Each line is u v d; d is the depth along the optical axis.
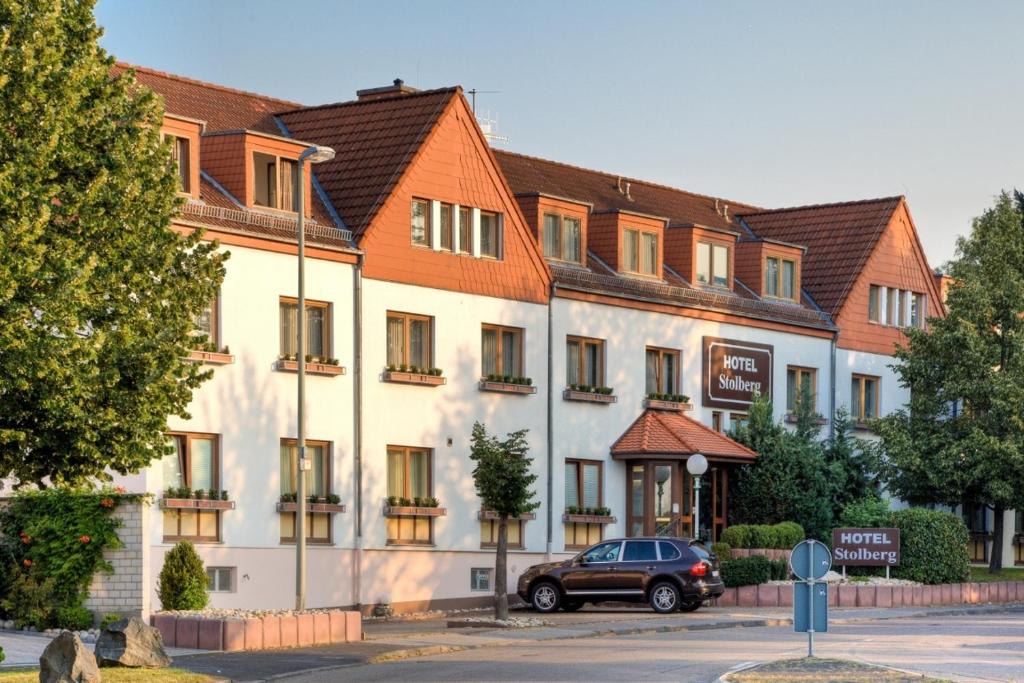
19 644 27.22
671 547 36.94
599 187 49.97
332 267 36.34
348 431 36.38
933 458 47.72
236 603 33.59
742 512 45.19
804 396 47.38
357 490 36.44
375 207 37.47
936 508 52.72
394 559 37.19
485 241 40.44
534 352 41.28
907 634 31.77
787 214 55.25
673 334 45.41
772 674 22.50
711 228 47.69
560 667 24.72
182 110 39.00
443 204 39.25
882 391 52.69
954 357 48.59
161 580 30.50
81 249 22.52
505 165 46.62
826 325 50.53
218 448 33.72
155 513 32.03
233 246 34.22
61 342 21.34
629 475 43.69
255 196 35.78
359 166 38.94
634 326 44.19
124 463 23.69
